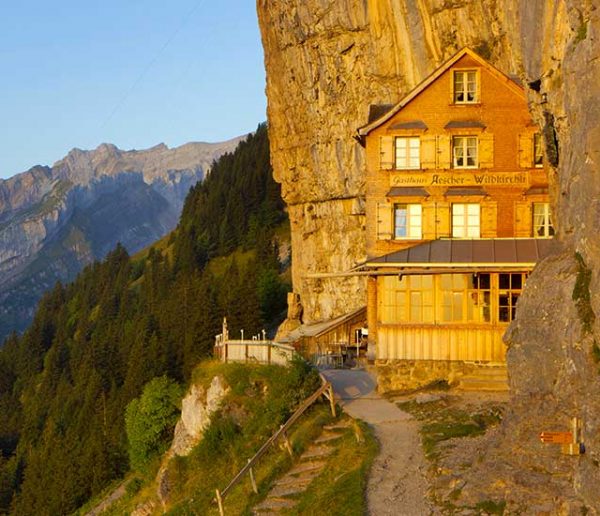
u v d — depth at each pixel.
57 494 61.72
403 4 58.81
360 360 45.19
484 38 54.53
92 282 174.25
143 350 81.94
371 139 39.09
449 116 38.62
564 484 19.08
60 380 114.31
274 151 78.12
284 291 98.44
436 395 32.94
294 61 70.38
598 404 17.67
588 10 20.67
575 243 21.38
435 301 35.69
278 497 25.78
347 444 28.16
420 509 21.53
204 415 38.41
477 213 38.34
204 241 146.12
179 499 33.22
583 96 20.27
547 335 21.33
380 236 38.62
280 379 34.88
